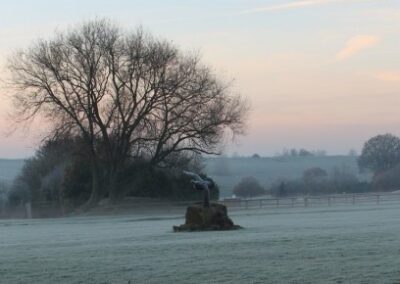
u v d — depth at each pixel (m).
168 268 13.64
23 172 92.06
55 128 60.50
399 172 117.88
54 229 35.81
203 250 17.14
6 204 82.88
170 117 61.66
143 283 11.87
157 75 60.53
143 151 64.56
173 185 66.62
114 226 36.78
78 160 66.94
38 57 59.44
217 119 61.91
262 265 13.54
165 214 55.09
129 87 60.59
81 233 29.64
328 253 15.21
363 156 135.75
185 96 60.97
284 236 20.97
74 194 67.25
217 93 62.06
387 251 15.27
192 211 27.52
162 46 61.41
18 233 32.31
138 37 81.25
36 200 79.19
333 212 45.69
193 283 11.60
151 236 24.48
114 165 62.69
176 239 22.00
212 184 28.14
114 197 63.28
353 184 113.94
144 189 66.00
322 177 122.44
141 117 61.28
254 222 33.91
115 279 12.45
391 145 133.38
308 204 64.06
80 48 59.50
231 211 54.47
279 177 125.62
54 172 80.25
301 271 12.47
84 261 15.39
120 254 16.77
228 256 15.41
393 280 11.21
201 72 61.59
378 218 33.69
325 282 11.19
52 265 14.83
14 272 13.82
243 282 11.48
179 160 65.62
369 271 12.18
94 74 59.62
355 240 18.42
